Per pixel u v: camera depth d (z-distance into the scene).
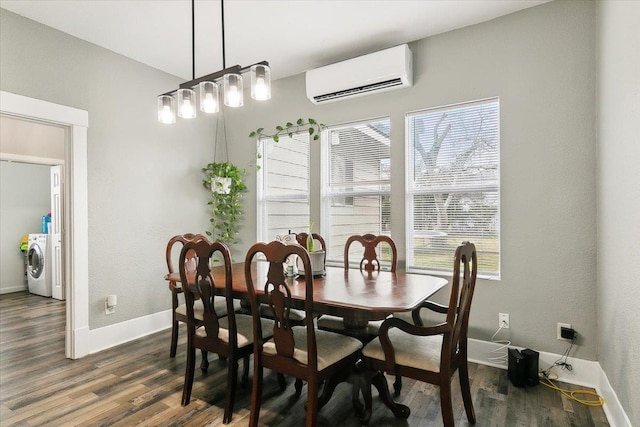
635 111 1.62
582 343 2.46
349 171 3.58
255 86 2.19
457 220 3.02
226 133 4.34
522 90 2.68
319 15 2.72
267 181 4.16
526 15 2.67
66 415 2.09
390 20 2.80
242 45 3.19
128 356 2.98
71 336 2.95
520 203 2.69
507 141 2.74
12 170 5.64
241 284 2.22
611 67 2.02
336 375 2.05
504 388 2.40
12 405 2.20
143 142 3.55
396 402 2.23
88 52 3.10
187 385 2.21
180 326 3.79
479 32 2.85
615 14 1.93
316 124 3.69
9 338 3.44
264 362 1.93
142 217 3.54
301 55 3.39
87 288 3.06
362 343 2.19
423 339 2.00
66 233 3.00
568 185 2.52
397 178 3.23
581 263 2.47
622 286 1.83
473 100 2.88
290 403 2.24
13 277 5.58
